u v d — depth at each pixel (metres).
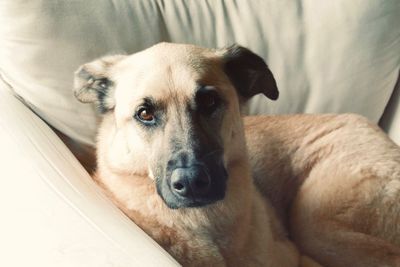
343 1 1.77
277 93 1.56
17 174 1.24
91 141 1.73
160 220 1.33
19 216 1.11
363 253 1.60
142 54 1.40
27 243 1.03
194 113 1.29
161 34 1.71
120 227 1.08
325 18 1.78
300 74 1.83
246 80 1.52
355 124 1.81
